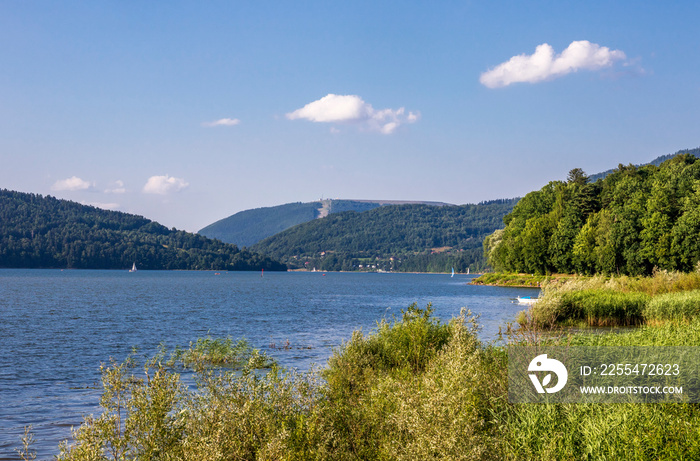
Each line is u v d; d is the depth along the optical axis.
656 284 36.69
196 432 7.03
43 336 33.56
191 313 51.78
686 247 66.50
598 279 40.47
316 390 9.74
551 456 7.01
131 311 53.34
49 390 18.02
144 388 7.23
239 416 7.32
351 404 9.55
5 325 39.81
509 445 7.45
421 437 6.41
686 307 26.33
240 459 6.80
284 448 6.69
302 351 26.25
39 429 13.14
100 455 6.47
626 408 8.33
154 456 6.70
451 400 7.26
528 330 13.63
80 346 29.20
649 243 71.06
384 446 7.18
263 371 17.98
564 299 31.28
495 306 56.94
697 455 6.67
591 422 7.79
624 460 6.78
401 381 9.82
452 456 6.09
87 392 17.70
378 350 15.23
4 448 11.44
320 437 7.31
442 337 14.62
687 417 8.09
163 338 32.72
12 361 24.23
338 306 63.19
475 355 10.59
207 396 8.01
